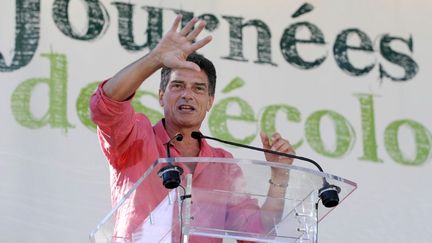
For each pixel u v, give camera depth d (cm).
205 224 905
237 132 1584
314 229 923
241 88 1623
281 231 943
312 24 1719
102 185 1463
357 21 1752
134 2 1622
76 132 1489
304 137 1620
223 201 898
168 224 889
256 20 1691
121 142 1034
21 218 1405
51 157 1461
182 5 1656
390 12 1778
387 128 1667
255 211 915
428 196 1612
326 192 890
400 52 1747
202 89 1102
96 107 1011
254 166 862
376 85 1703
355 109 1670
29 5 1562
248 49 1662
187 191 865
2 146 1446
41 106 1493
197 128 1097
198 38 1645
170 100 1095
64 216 1425
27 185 1430
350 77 1697
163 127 1096
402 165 1638
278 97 1638
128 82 1002
